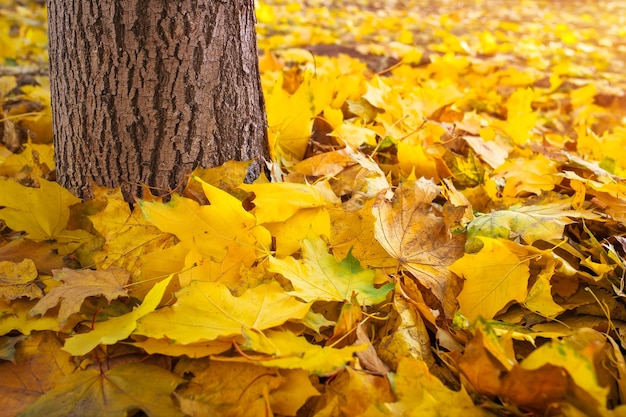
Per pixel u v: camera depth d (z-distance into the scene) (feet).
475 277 2.38
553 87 5.36
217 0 2.50
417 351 2.14
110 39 2.46
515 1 16.20
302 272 2.22
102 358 2.07
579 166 3.10
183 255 2.35
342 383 2.02
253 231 2.39
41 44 6.06
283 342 2.02
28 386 2.01
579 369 1.69
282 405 1.92
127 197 2.64
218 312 2.08
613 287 2.33
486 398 1.97
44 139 3.61
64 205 2.58
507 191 3.06
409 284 2.36
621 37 10.65
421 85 5.26
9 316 2.18
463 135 3.56
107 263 2.41
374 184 2.77
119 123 2.55
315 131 3.41
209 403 1.93
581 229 2.75
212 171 2.58
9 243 2.48
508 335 2.03
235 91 2.64
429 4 14.30
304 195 2.46
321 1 11.75
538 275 2.39
